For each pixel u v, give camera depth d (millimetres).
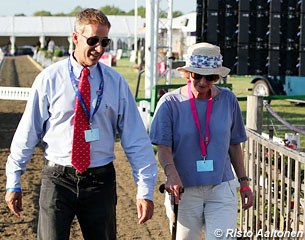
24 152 3859
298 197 4906
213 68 4145
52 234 3766
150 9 13945
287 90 19344
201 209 4309
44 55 48656
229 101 4336
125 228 6805
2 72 36844
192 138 4250
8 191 3861
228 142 4328
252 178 5781
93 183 3809
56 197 3797
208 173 4227
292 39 17781
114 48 61781
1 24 66000
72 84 3766
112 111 3834
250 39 17359
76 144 3752
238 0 16969
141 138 3906
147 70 14086
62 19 66875
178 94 4309
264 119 14766
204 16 16641
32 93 3807
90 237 3900
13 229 6664
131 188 8688
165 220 7070
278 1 17469
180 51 41688
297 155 4848
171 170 4180
